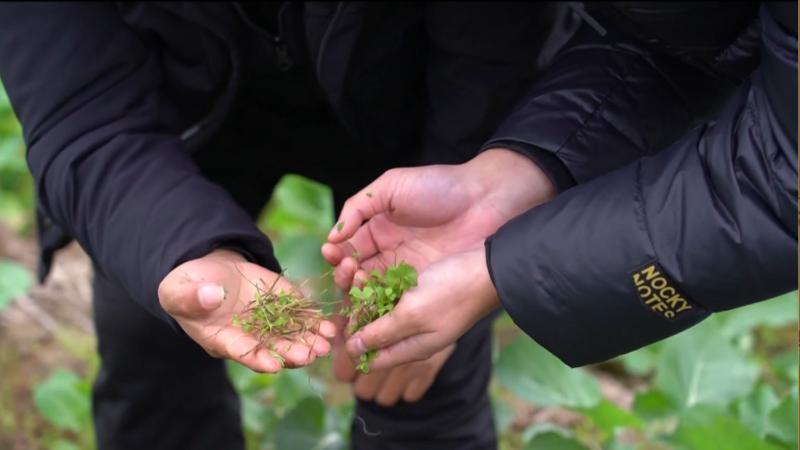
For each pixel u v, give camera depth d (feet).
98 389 7.17
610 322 5.42
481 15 6.26
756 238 5.17
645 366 9.01
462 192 5.81
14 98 6.05
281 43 6.34
